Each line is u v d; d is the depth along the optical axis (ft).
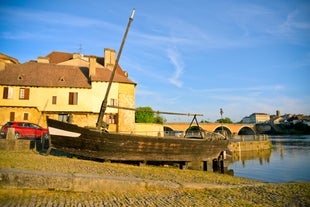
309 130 442.50
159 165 60.34
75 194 23.54
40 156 45.21
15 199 20.39
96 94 113.29
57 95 109.19
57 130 47.73
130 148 50.39
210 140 64.13
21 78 107.65
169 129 239.50
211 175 50.03
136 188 27.12
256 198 25.82
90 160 50.29
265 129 426.92
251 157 125.08
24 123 65.77
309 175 68.90
